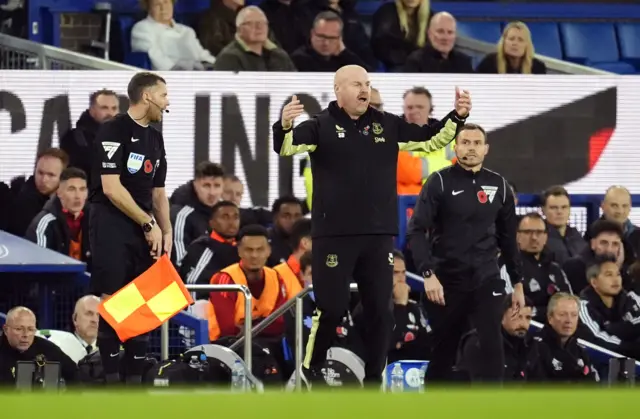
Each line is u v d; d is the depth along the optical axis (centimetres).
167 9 5469
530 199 4819
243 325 4006
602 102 5219
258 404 1619
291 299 3662
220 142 5034
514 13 6228
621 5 6362
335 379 3600
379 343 3278
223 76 5034
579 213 5000
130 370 3391
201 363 3412
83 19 5606
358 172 3203
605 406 1611
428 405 1617
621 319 4491
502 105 5172
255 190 5038
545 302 4450
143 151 3344
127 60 5519
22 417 1574
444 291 3544
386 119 3250
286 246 4684
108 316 3322
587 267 4603
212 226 4447
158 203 3431
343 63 5309
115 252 3331
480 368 3516
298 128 3183
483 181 3538
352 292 4025
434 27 5312
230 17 5531
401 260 4156
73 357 3959
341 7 5600
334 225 3203
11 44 5228
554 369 4066
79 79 4962
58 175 4753
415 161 4728
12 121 4934
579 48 6247
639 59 6322
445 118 3256
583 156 5219
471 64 5397
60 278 4319
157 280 3359
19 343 3762
